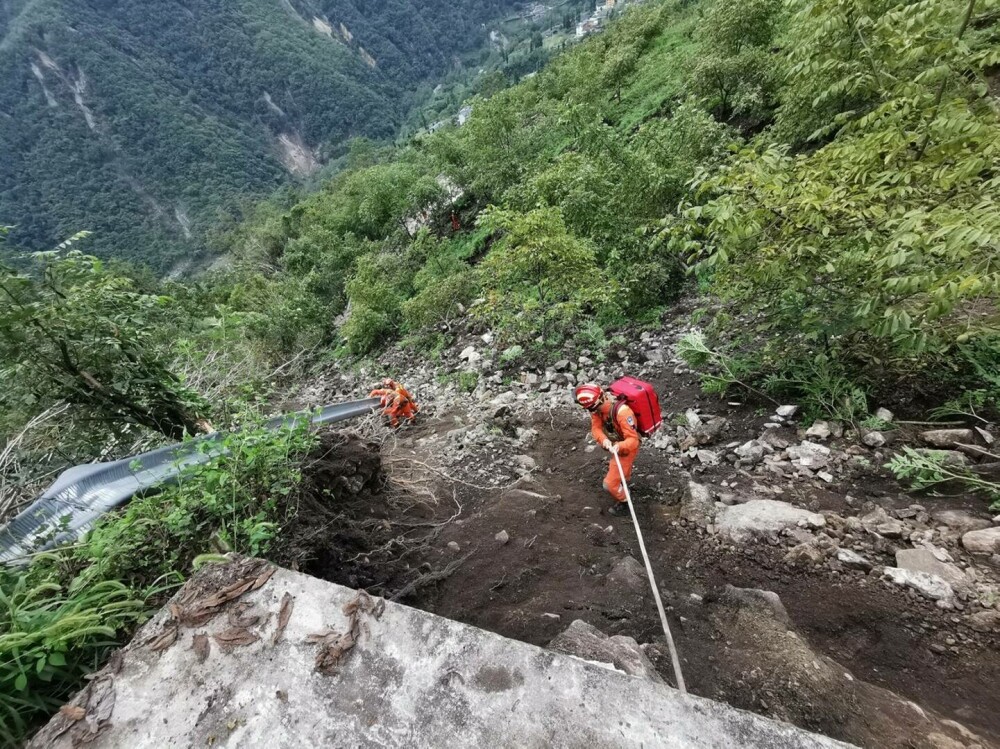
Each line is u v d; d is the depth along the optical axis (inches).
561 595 133.5
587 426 229.6
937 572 113.5
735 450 179.5
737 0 441.4
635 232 326.3
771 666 97.7
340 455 166.7
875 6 171.5
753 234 154.9
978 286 102.9
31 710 71.4
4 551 106.3
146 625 74.0
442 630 68.2
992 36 177.9
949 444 145.5
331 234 1211.9
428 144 1009.5
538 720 58.0
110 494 125.3
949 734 81.5
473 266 681.0
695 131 325.7
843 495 146.8
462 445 233.1
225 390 273.1
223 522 104.4
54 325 147.3
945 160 139.9
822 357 179.8
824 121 283.1
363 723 59.9
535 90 1295.5
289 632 70.2
